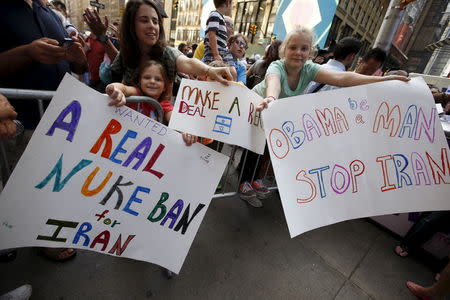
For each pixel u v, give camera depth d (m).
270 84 1.46
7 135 0.73
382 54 2.24
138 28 1.41
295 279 1.61
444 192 1.30
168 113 1.43
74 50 1.22
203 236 1.81
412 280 1.75
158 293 1.35
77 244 1.01
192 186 1.14
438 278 1.61
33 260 1.38
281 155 1.16
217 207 2.15
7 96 0.86
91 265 1.43
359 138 1.25
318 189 1.19
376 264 1.85
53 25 1.45
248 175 2.23
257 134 1.29
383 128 1.28
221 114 1.18
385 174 1.26
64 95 0.83
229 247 1.76
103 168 0.96
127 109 0.94
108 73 1.77
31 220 0.89
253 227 2.01
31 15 1.28
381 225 2.23
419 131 1.30
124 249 1.11
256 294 1.46
